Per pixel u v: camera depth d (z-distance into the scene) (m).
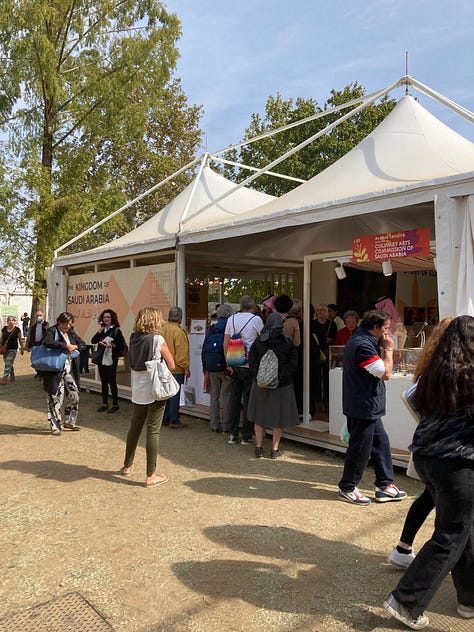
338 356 6.38
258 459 6.02
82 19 19.08
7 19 17.41
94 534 3.98
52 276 12.23
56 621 2.85
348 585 3.24
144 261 10.62
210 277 13.70
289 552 3.69
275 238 10.27
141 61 19.02
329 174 7.03
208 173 11.18
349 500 4.64
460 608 2.88
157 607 3.00
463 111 6.04
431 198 4.83
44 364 7.05
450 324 2.82
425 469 2.68
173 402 7.53
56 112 19.69
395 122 7.23
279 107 22.19
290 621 2.87
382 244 5.59
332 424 6.36
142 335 5.02
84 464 5.82
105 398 8.95
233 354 6.39
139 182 26.72
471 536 2.75
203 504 4.60
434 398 2.69
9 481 5.21
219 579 3.31
